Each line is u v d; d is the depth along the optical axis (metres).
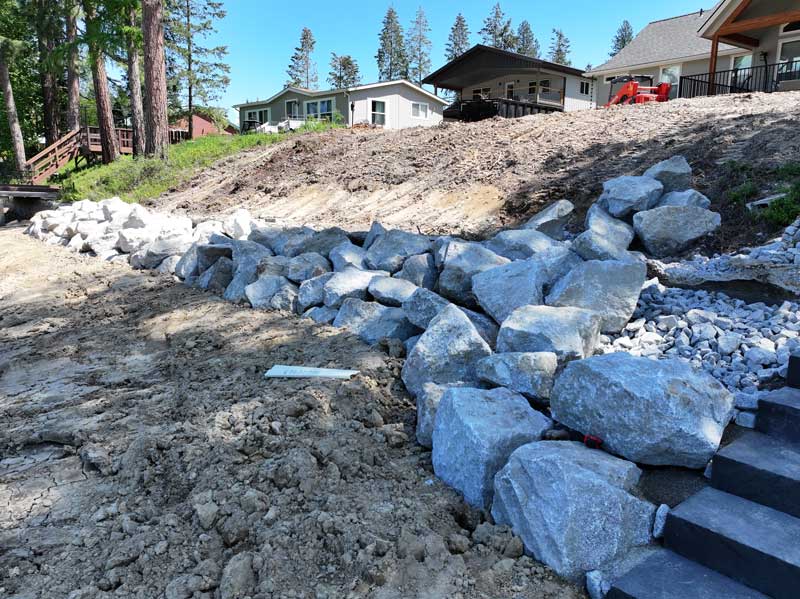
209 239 8.04
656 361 3.12
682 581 2.41
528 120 11.73
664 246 5.50
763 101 9.50
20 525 3.16
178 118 36.50
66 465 3.79
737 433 3.07
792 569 2.24
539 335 3.78
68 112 29.00
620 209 5.84
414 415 4.08
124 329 6.50
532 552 2.69
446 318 4.25
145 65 16.77
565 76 26.97
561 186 7.79
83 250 10.51
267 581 2.53
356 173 11.42
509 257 5.58
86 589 2.60
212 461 3.45
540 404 3.63
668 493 2.84
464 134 11.82
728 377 3.51
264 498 3.08
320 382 4.33
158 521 3.02
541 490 2.70
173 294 7.37
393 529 2.83
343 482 3.25
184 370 5.08
